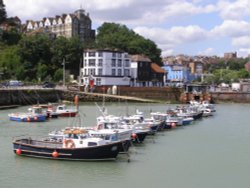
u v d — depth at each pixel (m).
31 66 157.75
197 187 37.44
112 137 46.81
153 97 138.62
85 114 88.75
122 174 40.56
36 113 79.38
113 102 128.88
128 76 147.88
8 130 64.44
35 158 45.31
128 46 189.38
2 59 158.88
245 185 38.25
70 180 38.28
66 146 44.91
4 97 103.50
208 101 133.12
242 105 135.88
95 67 141.38
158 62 196.62
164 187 37.12
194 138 62.03
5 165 42.59
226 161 47.09
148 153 50.19
